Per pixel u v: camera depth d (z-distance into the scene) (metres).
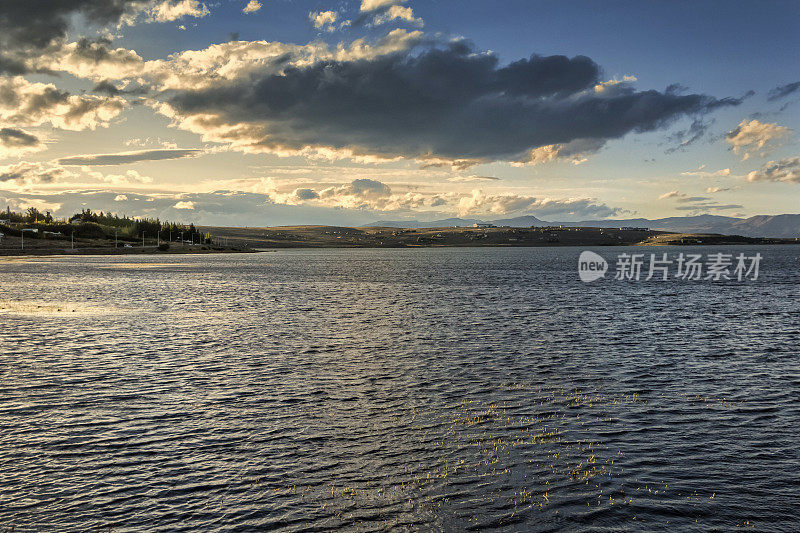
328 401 28.34
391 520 16.53
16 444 22.44
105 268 178.12
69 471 19.91
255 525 16.31
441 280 130.50
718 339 47.62
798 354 41.06
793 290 100.50
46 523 16.39
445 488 18.53
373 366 36.66
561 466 20.31
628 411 26.83
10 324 55.28
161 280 126.44
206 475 19.52
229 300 83.00
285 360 38.59
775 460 21.02
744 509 17.36
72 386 31.31
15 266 185.12
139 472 19.81
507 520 16.58
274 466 20.23
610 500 17.83
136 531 16.00
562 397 29.19
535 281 126.00
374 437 23.11
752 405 27.92
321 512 16.98
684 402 28.41
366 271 174.88
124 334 49.88
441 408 27.16
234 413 26.41
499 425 24.66
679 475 19.70
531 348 43.28
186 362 37.84
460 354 40.81
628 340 47.09
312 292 97.94
